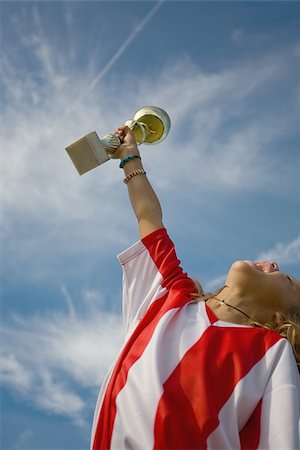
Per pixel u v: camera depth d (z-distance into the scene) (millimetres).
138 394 1844
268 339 1936
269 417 1820
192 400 1821
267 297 2035
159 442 1765
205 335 1932
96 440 1894
